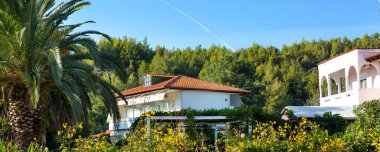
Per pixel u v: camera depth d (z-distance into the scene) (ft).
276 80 257.96
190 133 73.82
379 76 107.14
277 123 86.94
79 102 70.54
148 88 137.69
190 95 131.75
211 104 135.74
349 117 99.76
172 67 290.35
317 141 53.67
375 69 111.96
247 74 234.79
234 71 231.71
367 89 105.50
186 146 46.91
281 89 235.81
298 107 102.89
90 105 82.17
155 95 131.23
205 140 83.71
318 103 227.81
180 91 130.21
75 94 70.90
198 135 73.87
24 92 75.61
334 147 52.13
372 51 108.88
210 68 249.96
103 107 178.50
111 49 304.50
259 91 229.25
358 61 108.06
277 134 57.41
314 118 92.73
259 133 59.93
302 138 53.62
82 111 77.97
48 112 81.82
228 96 140.77
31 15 70.49
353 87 125.18
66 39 75.41
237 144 55.16
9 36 69.77
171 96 133.49
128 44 318.24
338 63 118.21
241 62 233.14
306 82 263.08
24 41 69.97
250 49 331.98
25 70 70.49
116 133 128.47
